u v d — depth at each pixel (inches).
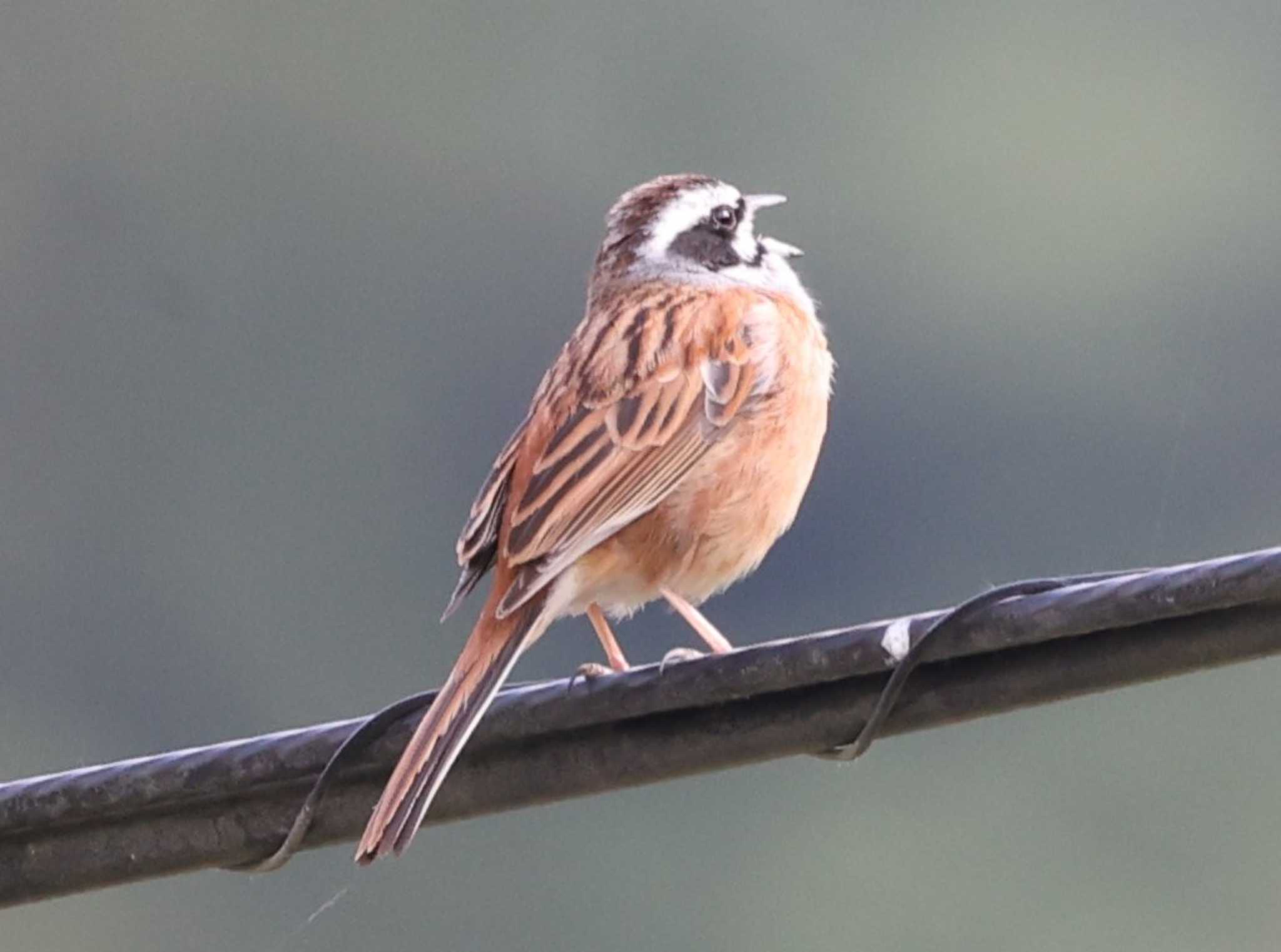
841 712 262.8
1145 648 251.6
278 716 713.0
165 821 278.2
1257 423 738.8
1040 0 815.7
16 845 280.1
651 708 264.7
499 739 271.1
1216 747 655.1
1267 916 638.5
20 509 745.0
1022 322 770.8
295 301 781.3
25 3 804.6
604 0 818.8
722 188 369.1
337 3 820.6
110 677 719.1
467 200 802.2
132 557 733.3
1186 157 804.6
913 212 802.8
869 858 657.0
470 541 319.3
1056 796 655.8
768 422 333.7
